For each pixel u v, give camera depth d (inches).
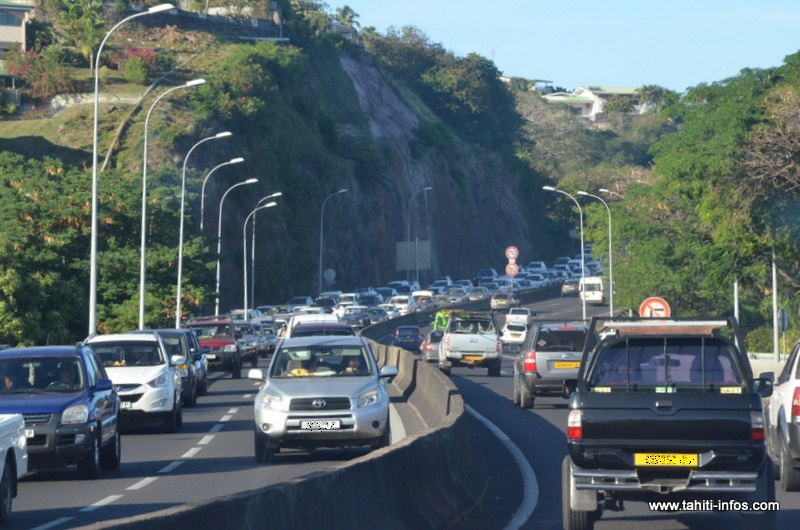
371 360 1139.9
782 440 877.2
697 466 624.7
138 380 1346.0
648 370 669.9
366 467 599.2
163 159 5073.8
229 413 1662.2
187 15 6983.3
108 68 6033.5
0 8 6254.9
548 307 5836.6
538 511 767.1
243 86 5871.1
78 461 940.0
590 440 631.8
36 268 2810.0
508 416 1502.2
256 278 5580.7
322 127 6742.1
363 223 6732.3
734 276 2564.0
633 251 3993.6
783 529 685.3
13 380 983.0
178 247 3351.4
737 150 2356.1
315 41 7455.7
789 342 3132.4
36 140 5024.6
